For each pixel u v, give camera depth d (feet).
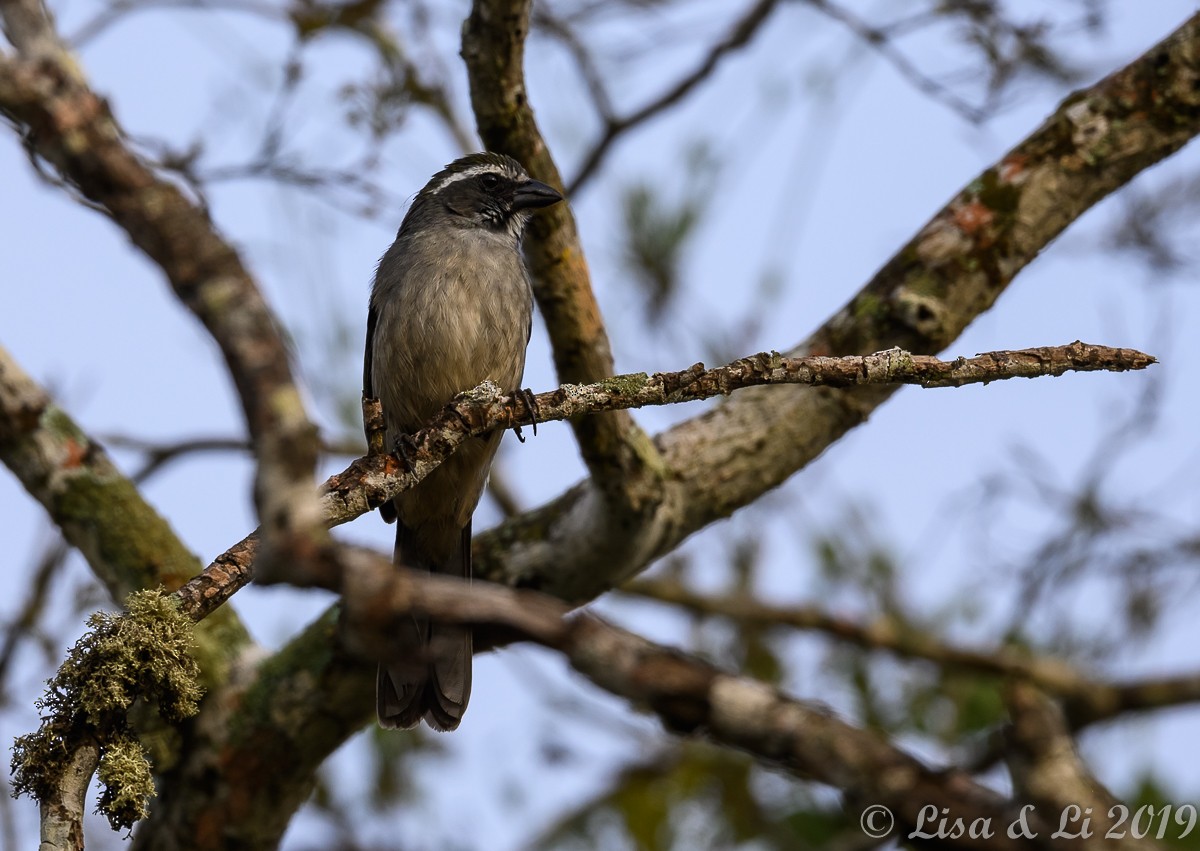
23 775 18.21
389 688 29.55
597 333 31.27
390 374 35.29
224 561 19.92
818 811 37.04
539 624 13.41
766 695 13.55
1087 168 31.27
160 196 13.94
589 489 32.30
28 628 35.04
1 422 31.09
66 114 14.56
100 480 31.40
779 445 31.78
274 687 31.24
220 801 31.58
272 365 12.60
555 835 37.70
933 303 30.71
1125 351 22.26
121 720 18.78
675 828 37.27
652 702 13.53
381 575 12.56
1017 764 13.76
